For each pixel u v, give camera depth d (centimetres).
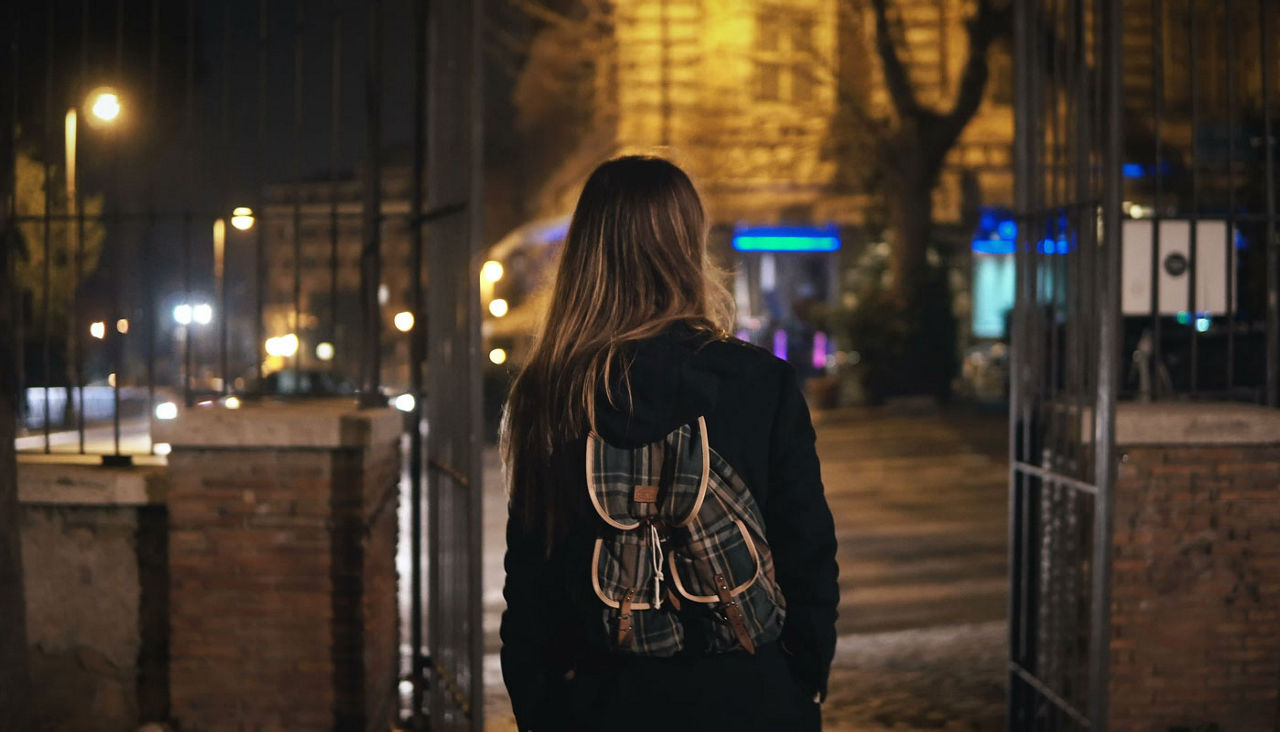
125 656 517
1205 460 480
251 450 490
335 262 541
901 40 2455
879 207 2595
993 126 3045
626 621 202
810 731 210
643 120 2997
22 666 395
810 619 208
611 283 222
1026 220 518
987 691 610
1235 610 483
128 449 620
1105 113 417
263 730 493
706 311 225
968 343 2884
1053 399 492
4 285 400
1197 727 481
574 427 211
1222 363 1408
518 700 217
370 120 539
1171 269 522
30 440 722
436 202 550
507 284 3055
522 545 216
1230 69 500
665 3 2994
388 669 543
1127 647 479
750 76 2992
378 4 534
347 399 584
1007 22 2378
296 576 491
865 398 2436
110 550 516
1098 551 421
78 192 532
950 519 1265
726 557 203
